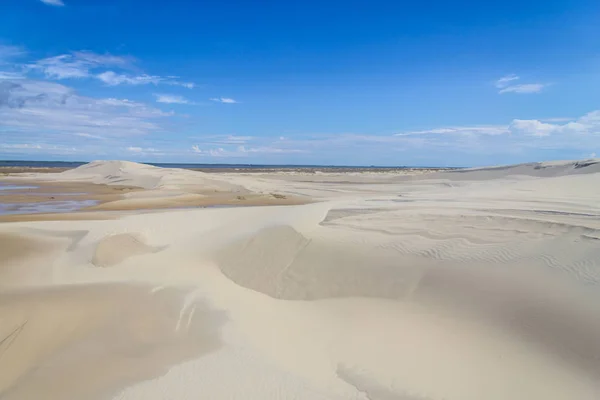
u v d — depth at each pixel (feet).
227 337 24.64
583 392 18.40
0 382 20.48
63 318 27.22
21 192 120.67
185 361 21.67
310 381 19.71
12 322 26.35
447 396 18.57
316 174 208.44
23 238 52.60
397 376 20.24
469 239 33.01
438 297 26.84
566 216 38.58
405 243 33.73
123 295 31.63
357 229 38.88
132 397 18.34
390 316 26.23
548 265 26.63
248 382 19.45
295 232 39.22
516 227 34.40
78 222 60.75
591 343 20.59
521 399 18.25
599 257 26.05
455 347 22.38
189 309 28.84
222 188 130.11
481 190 79.10
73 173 198.08
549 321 22.53
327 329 25.73
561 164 129.80
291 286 32.12
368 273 30.81
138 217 61.05
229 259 39.14
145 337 24.88
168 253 43.57
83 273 38.32
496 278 26.66
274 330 25.85
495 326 23.43
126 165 196.95
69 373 20.72
